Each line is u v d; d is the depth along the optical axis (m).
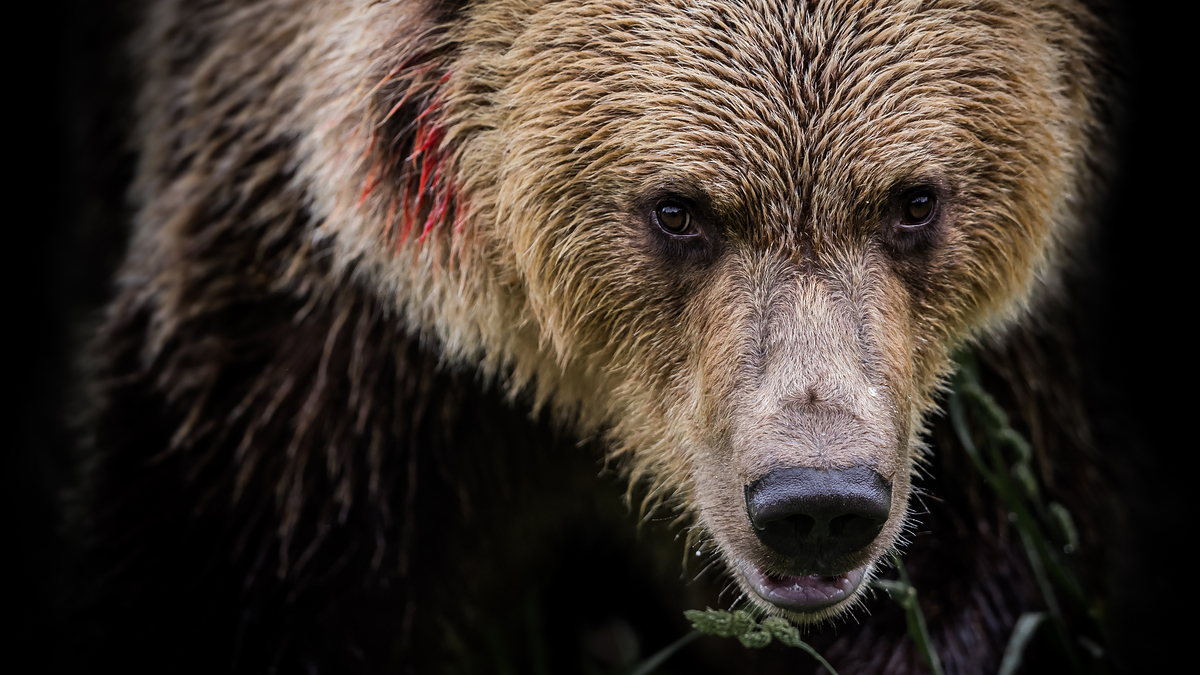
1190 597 11.77
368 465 9.07
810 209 7.25
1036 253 8.13
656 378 7.86
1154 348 13.74
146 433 9.55
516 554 10.02
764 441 6.79
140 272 10.34
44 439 13.91
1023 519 8.82
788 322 7.11
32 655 11.61
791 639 6.94
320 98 8.41
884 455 6.73
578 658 10.70
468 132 7.98
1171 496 12.93
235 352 9.34
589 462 9.38
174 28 10.96
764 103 7.27
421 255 8.14
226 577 9.08
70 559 10.52
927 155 7.29
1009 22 7.62
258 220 9.34
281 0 9.55
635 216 7.58
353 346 9.00
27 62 16.31
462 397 9.14
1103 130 8.79
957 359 8.79
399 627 9.26
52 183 16.17
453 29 7.95
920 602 9.08
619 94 7.48
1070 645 9.04
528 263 7.90
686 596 9.92
